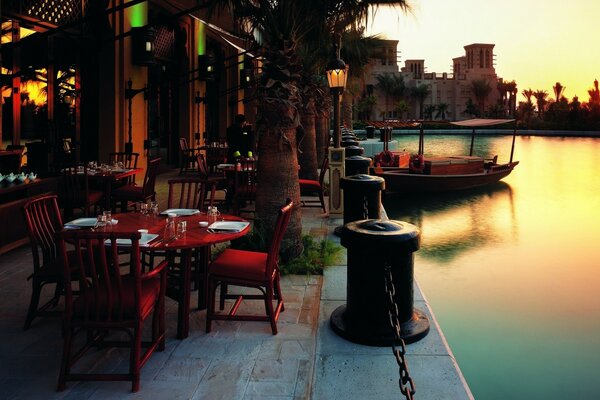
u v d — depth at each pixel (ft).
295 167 19.15
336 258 19.72
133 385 9.65
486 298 21.75
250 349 11.61
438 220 41.39
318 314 13.93
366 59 62.90
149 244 11.17
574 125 201.98
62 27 19.77
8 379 10.14
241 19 21.34
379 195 22.21
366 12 22.06
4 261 18.70
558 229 37.27
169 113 50.70
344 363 10.98
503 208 46.91
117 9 19.77
